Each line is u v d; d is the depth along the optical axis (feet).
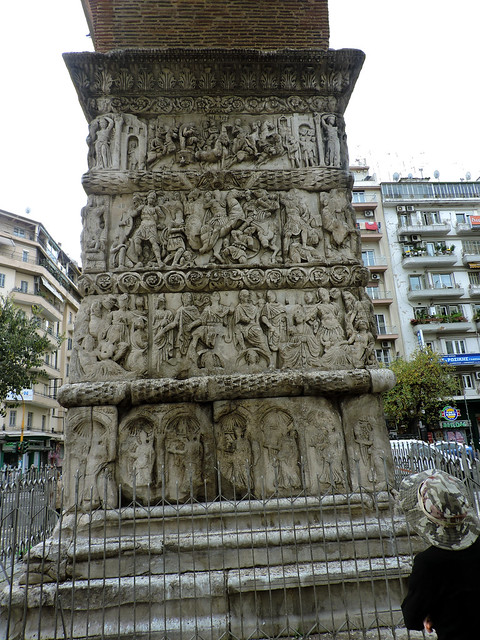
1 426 98.27
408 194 123.34
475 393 105.19
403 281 116.57
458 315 110.83
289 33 22.27
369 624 13.35
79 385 16.98
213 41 21.90
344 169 20.95
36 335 64.75
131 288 18.58
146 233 19.27
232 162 20.72
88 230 19.20
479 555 6.96
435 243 119.85
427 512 7.27
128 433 17.01
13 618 13.14
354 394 17.98
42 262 122.93
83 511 15.96
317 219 20.30
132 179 19.90
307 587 13.56
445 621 6.80
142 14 21.75
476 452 17.74
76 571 14.21
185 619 13.20
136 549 14.56
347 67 21.56
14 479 20.68
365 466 17.26
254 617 13.17
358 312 19.06
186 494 16.63
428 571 7.07
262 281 18.97
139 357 17.80
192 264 19.02
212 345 18.25
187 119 21.09
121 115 20.68
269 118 21.43
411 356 96.89
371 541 15.15
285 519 15.93
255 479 16.93
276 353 18.48
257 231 19.81
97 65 20.42
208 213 20.01
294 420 17.53
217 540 14.82
